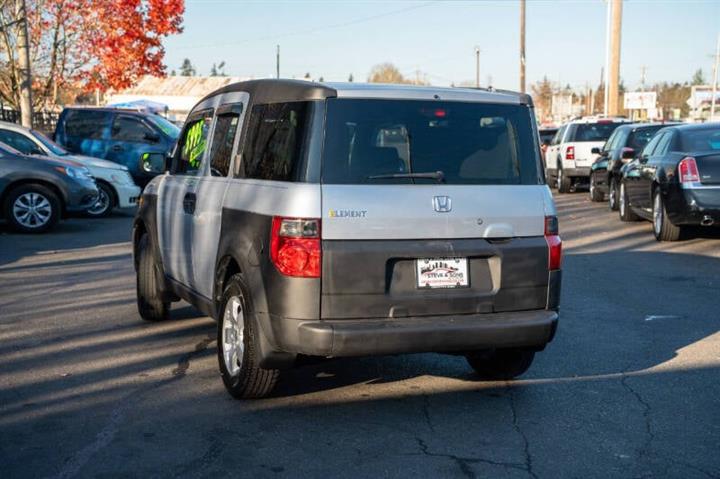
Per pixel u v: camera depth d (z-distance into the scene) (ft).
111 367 21.03
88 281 32.99
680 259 38.19
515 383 19.89
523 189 17.70
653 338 24.08
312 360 17.75
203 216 20.40
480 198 17.24
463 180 17.29
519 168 17.87
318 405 18.15
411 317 16.70
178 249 22.54
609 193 63.16
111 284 32.37
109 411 17.66
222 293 19.13
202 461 14.98
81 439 16.02
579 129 81.82
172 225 22.94
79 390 19.11
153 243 24.58
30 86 70.08
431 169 17.11
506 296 17.37
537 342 17.34
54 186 48.47
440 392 19.15
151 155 24.98
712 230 47.78
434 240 16.88
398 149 16.98
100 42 84.89
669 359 21.90
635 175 48.93
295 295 16.20
